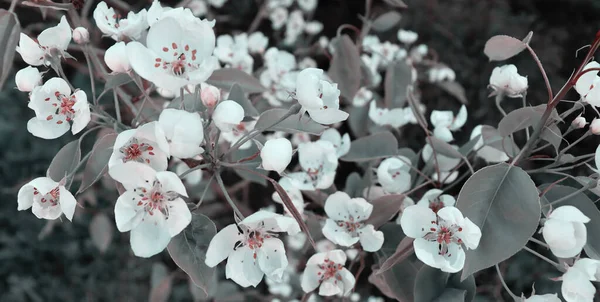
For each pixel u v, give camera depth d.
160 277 0.70
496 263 0.37
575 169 0.86
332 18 1.12
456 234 0.38
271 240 0.38
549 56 0.91
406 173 0.47
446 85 0.74
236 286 0.70
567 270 0.38
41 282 0.89
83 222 0.90
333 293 0.43
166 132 0.36
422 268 0.41
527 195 0.38
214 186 0.73
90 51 0.48
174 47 0.37
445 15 0.95
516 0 1.01
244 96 0.46
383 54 0.68
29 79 0.40
